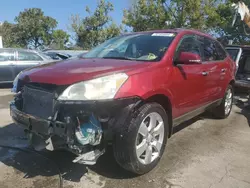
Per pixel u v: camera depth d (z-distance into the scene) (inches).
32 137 114.6
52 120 101.9
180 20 755.4
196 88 153.2
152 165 121.7
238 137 172.4
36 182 112.5
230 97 218.5
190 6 732.0
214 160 136.4
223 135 175.6
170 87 127.4
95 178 116.7
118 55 144.6
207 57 174.1
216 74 179.3
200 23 746.8
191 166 129.1
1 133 169.0
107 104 100.1
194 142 161.0
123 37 165.9
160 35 151.3
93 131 100.0
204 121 207.5
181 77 136.1
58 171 121.5
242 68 362.0
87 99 99.3
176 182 114.5
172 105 131.4
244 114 235.5
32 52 376.5
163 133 126.4
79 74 105.0
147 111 112.0
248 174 123.2
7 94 313.3
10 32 1977.1
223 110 208.4
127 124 105.3
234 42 804.6
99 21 1247.5
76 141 100.8
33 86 112.1
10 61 356.5
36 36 2081.7
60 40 1871.3
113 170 123.6
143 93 109.5
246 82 316.8
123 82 105.7
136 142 109.9
